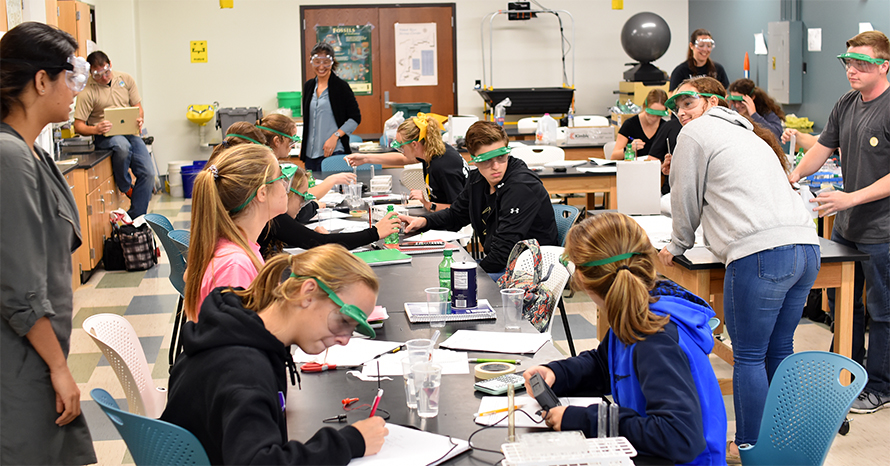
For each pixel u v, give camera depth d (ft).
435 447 4.89
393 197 15.58
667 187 16.83
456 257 10.70
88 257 17.98
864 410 10.28
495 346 6.88
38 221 5.51
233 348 4.57
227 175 6.23
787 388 5.98
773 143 9.25
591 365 6.04
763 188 8.53
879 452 9.20
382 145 23.22
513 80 31.91
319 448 4.41
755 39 26.68
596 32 31.89
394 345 6.94
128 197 23.59
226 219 6.19
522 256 9.84
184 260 11.51
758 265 8.40
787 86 24.47
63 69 5.71
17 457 5.62
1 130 5.50
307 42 30.91
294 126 12.74
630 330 5.12
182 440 4.59
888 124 9.71
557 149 20.74
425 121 14.58
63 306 5.89
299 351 6.79
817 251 8.56
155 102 30.68
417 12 31.14
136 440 4.81
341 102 20.20
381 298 8.60
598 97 32.42
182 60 30.53
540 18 31.53
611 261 5.23
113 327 7.17
